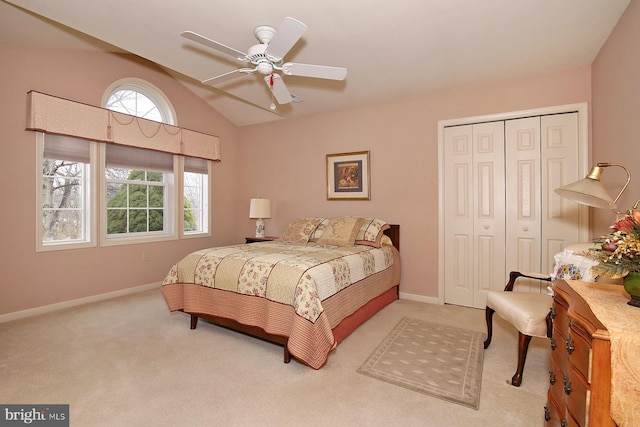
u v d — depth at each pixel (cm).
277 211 480
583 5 209
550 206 307
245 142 511
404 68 305
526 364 219
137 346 242
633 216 116
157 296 369
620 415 86
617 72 224
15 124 294
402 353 234
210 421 159
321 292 224
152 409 168
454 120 346
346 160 414
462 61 289
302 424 158
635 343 85
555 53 270
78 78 334
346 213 418
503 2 209
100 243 353
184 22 233
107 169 369
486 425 158
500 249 330
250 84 353
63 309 323
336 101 393
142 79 389
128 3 211
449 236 356
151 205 413
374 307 315
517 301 210
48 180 322
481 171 338
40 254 310
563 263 195
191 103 445
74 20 231
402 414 166
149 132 387
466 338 260
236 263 254
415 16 225
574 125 296
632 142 199
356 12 220
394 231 378
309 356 203
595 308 108
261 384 193
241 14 223
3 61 288
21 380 193
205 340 255
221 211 493
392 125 384
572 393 106
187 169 446
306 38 254
